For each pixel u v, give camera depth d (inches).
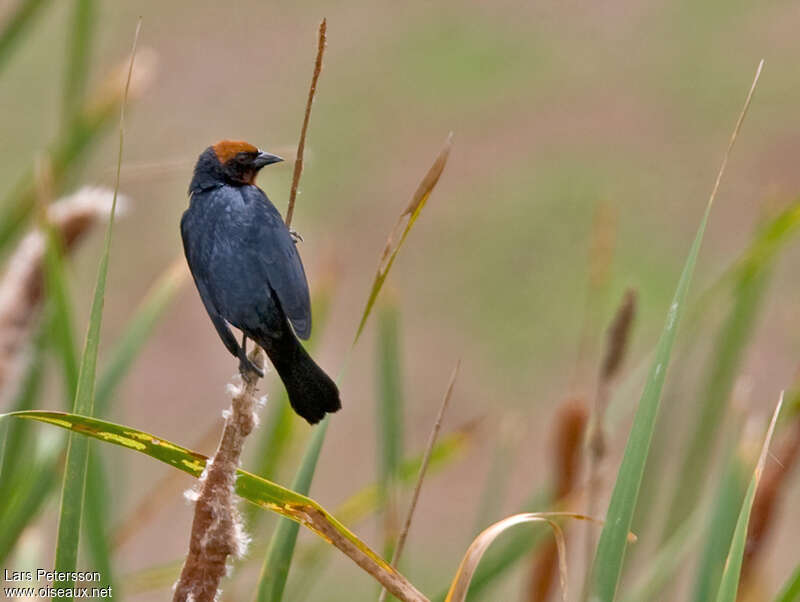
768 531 214.7
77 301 767.7
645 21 1095.6
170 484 287.7
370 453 675.4
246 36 1113.4
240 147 217.0
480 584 245.4
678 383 261.4
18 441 256.7
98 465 213.0
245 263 193.5
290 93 1029.2
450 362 747.4
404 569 254.8
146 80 294.0
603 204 267.3
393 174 931.3
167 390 717.3
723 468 210.4
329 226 877.2
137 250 819.4
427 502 623.8
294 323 188.4
